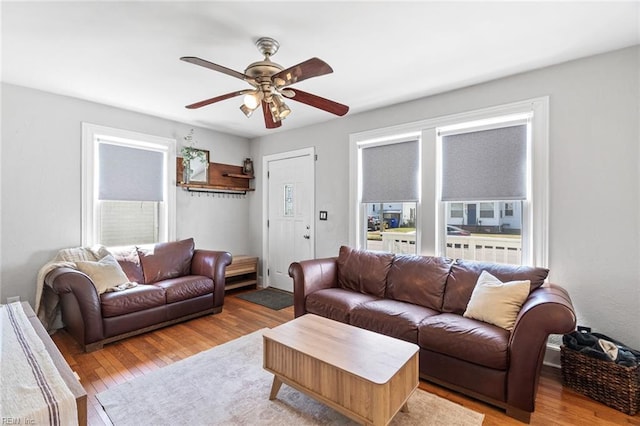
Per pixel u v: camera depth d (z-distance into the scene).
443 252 3.24
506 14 1.89
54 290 2.58
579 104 2.45
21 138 3.02
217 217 4.72
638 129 2.24
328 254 4.17
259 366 2.44
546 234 2.58
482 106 2.92
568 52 2.35
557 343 2.51
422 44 2.24
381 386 1.48
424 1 1.77
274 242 4.86
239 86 3.00
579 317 2.45
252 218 5.18
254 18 1.93
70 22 1.97
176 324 3.33
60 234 3.25
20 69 2.65
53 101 3.20
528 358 1.81
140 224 3.96
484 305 2.25
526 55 2.40
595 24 1.99
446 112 3.14
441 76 2.78
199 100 3.38
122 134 3.67
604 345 2.09
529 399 1.80
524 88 2.69
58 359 1.27
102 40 2.19
